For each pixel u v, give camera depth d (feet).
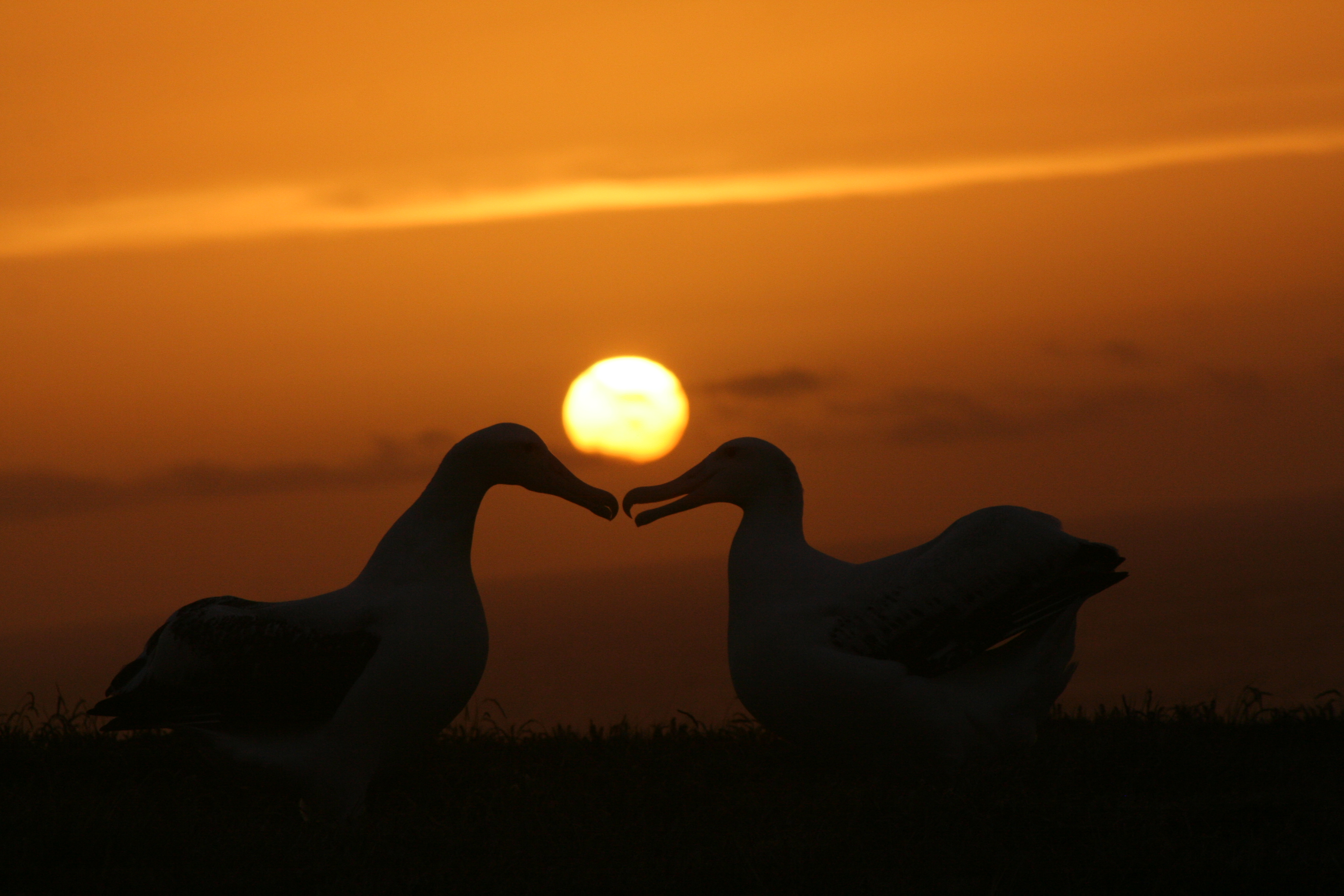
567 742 46.60
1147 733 41.57
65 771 41.50
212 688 35.14
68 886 29.50
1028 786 36.17
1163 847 30.25
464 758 44.42
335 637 35.68
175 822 33.73
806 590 38.52
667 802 37.50
